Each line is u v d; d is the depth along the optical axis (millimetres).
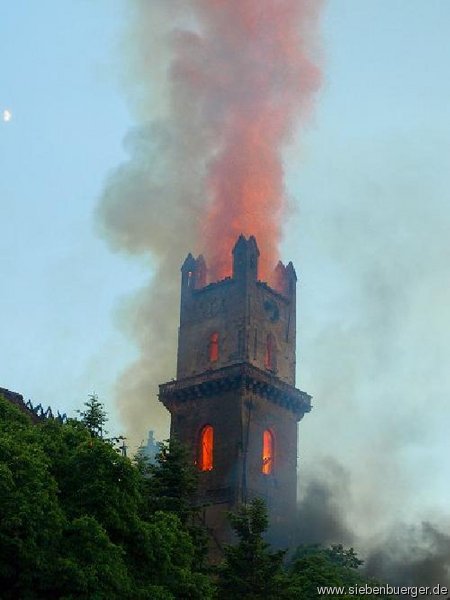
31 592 35969
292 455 88375
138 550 41406
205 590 43656
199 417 86938
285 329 93250
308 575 62062
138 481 43438
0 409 47031
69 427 45812
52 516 37094
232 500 80750
